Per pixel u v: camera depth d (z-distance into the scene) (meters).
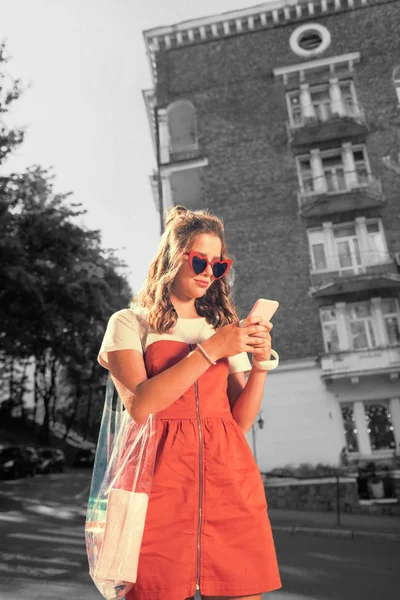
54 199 18.20
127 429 1.46
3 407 40.34
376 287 17.12
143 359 1.49
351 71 19.75
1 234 17.28
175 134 22.03
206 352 1.31
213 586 1.30
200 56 21.00
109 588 1.31
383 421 15.98
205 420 1.46
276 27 20.73
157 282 1.61
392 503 14.39
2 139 13.91
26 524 10.12
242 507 1.39
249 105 20.09
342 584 5.22
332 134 18.86
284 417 16.27
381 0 20.23
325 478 15.25
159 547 1.31
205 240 1.57
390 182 18.33
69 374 38.91
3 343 19.55
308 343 16.98
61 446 41.34
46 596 4.48
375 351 16.12
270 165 19.20
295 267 17.80
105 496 1.41
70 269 18.86
